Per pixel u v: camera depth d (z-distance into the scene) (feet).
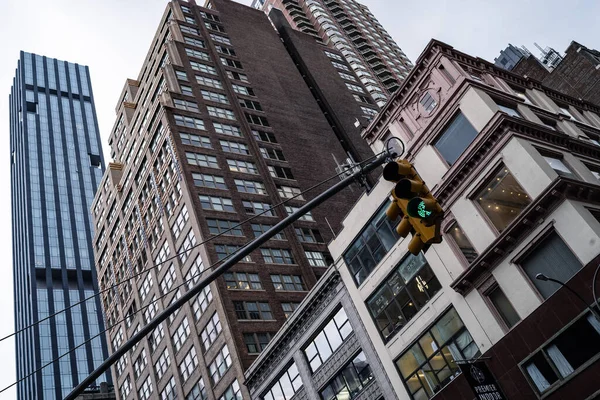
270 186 230.07
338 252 124.98
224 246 194.49
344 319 122.11
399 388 103.96
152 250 232.94
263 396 145.48
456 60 112.88
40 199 638.53
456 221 98.12
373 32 488.85
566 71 214.48
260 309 179.83
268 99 291.79
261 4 536.01
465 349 92.63
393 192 25.64
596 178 95.20
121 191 280.72
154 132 245.86
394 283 109.81
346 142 303.89
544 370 78.28
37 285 561.84
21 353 557.74
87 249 616.39
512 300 85.56
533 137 94.27
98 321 561.84
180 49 287.07
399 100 118.21
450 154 102.63
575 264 79.71
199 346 182.09
